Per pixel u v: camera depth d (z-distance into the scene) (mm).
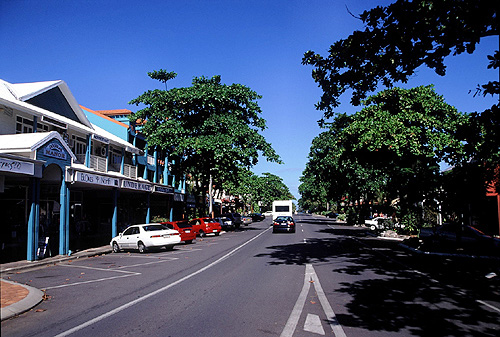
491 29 8406
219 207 58156
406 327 5898
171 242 18656
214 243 22812
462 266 12773
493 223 26047
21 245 19328
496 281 9922
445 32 8672
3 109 16938
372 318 6398
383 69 9742
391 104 24250
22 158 13430
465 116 21328
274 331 5699
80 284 9891
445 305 7320
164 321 6246
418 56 9258
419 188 18469
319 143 40125
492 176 14008
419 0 8562
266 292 8508
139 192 27656
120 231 28469
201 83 32875
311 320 6277
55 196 23094
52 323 6207
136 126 33688
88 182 18250
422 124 22719
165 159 35719
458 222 17250
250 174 67125
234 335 5516
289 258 14664
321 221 60969
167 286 9367
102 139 22984
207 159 33812
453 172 16016
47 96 20750
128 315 6648
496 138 7930
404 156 22281
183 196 38938
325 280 9961
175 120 31531
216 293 8438
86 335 5539
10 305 7129
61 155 16312
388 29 9070
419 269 11945
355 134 24531
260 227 44062
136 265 13641
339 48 9781
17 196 20703
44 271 12438
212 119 31359
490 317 6480
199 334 5562
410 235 25594
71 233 25562
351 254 16000
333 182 40750
